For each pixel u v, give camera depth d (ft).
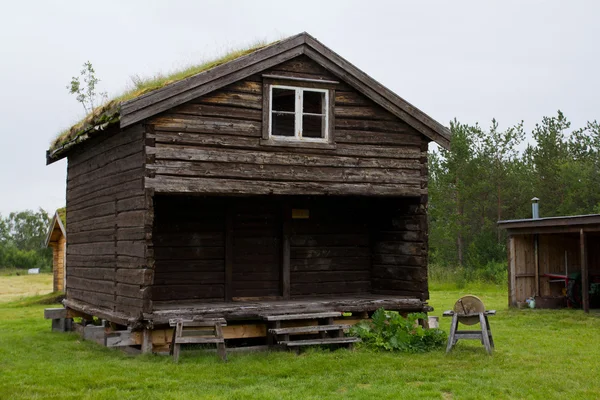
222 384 33.37
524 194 124.47
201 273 48.26
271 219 51.21
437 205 124.88
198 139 41.32
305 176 44.24
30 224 301.02
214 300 48.29
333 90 45.55
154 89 41.16
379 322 44.73
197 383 33.37
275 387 32.63
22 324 63.36
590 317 62.69
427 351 42.37
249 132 42.83
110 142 45.80
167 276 47.34
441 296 90.12
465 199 125.59
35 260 238.48
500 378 34.88
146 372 35.50
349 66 45.50
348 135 45.85
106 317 44.57
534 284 76.59
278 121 50.65
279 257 51.08
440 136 48.24
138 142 41.06
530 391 32.12
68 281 57.06
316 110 50.88
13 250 239.71
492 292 96.84
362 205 54.29
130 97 41.04
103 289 46.55
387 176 46.93
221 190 41.73
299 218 52.21
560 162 122.21
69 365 38.06
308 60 45.01
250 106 42.98
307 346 42.96
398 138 47.47
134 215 41.09
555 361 39.81
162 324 40.65
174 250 47.67
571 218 67.15
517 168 125.70
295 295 51.57
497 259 119.75
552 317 63.26
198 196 46.52
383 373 35.83
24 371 36.32
